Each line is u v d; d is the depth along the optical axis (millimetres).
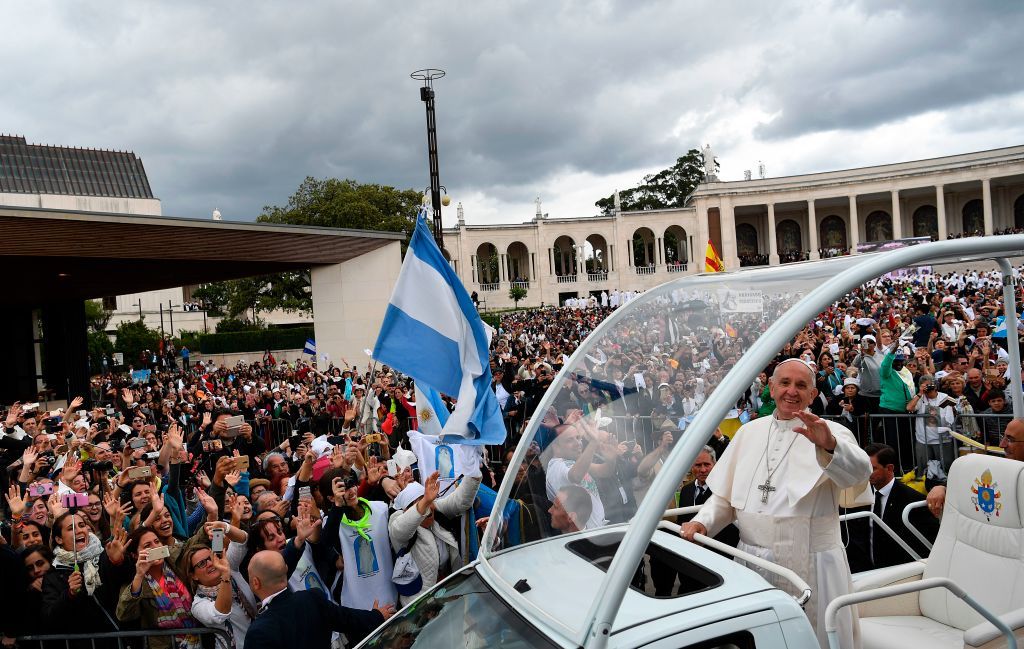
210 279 32406
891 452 5801
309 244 26188
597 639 2336
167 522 5629
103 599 5121
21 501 6418
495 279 89562
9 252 18922
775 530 3438
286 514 6633
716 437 6461
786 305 2889
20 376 34719
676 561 2979
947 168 71812
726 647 2449
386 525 5598
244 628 5070
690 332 3125
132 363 50656
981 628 3064
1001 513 3717
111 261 23156
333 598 5402
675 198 106688
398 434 12719
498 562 3250
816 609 3316
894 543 5734
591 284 84125
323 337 29375
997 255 3885
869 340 10617
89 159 78875
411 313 6406
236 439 10891
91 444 10086
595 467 2949
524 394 14156
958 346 12914
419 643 3010
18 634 5027
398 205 52344
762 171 90500
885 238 81938
